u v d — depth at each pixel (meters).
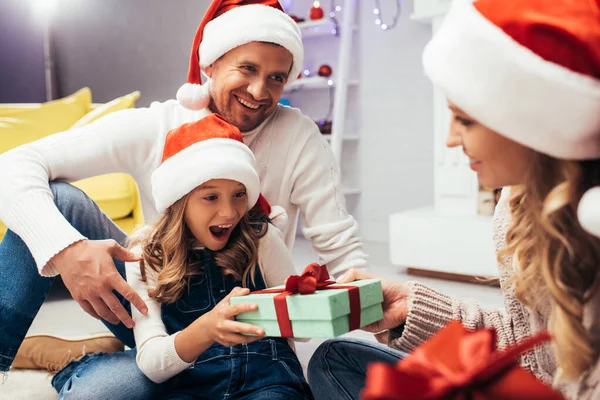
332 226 1.39
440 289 2.67
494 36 0.64
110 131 1.33
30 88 5.04
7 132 2.87
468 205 2.92
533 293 0.76
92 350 1.61
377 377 0.46
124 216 2.71
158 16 4.57
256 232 1.23
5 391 1.48
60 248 1.12
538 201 0.68
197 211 1.15
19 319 1.25
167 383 1.13
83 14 5.02
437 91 2.95
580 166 0.65
